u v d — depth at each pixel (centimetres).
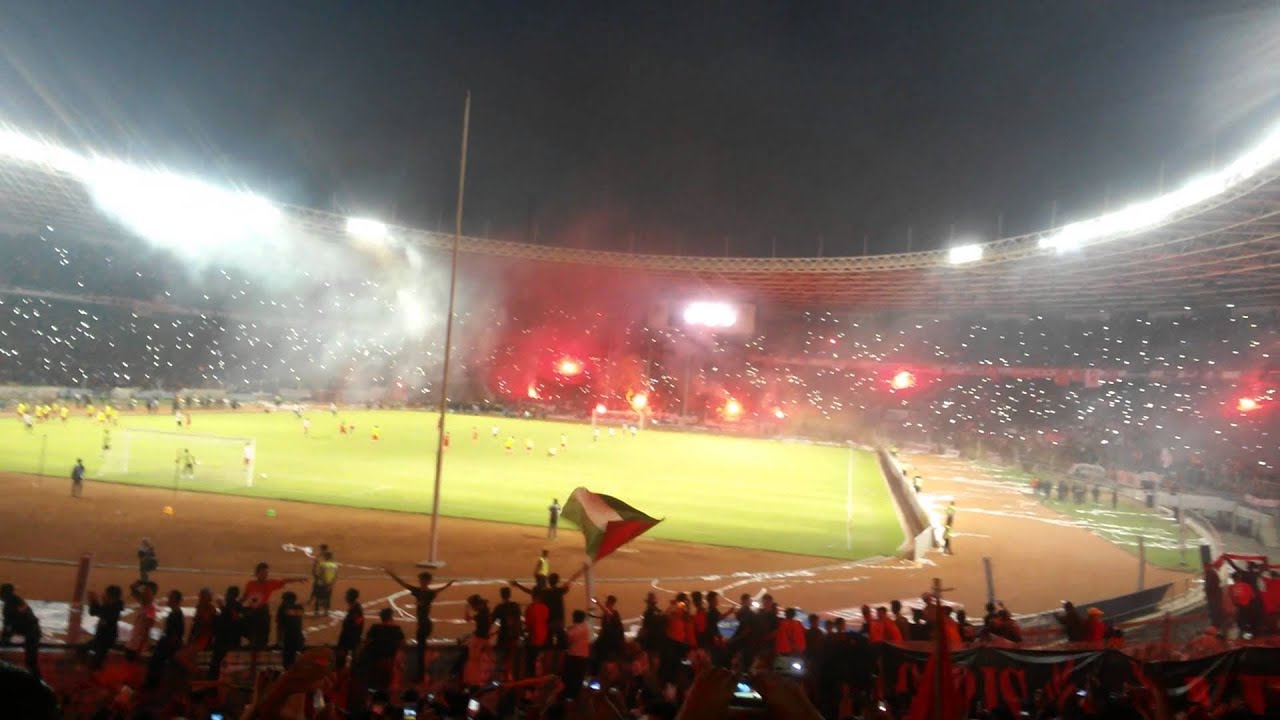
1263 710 1120
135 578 2558
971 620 2598
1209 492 5878
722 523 4266
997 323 11181
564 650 1691
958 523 4572
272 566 2817
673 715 687
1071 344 9894
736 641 1731
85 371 9106
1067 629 1755
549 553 3297
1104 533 4400
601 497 1099
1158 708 651
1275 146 4384
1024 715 1117
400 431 8294
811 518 4591
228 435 6875
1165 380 8356
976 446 9338
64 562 2689
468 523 3803
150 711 1203
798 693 285
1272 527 4131
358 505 4072
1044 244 7250
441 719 888
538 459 6756
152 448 5756
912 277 9919
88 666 1689
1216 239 6550
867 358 12281
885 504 5300
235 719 1088
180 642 1592
